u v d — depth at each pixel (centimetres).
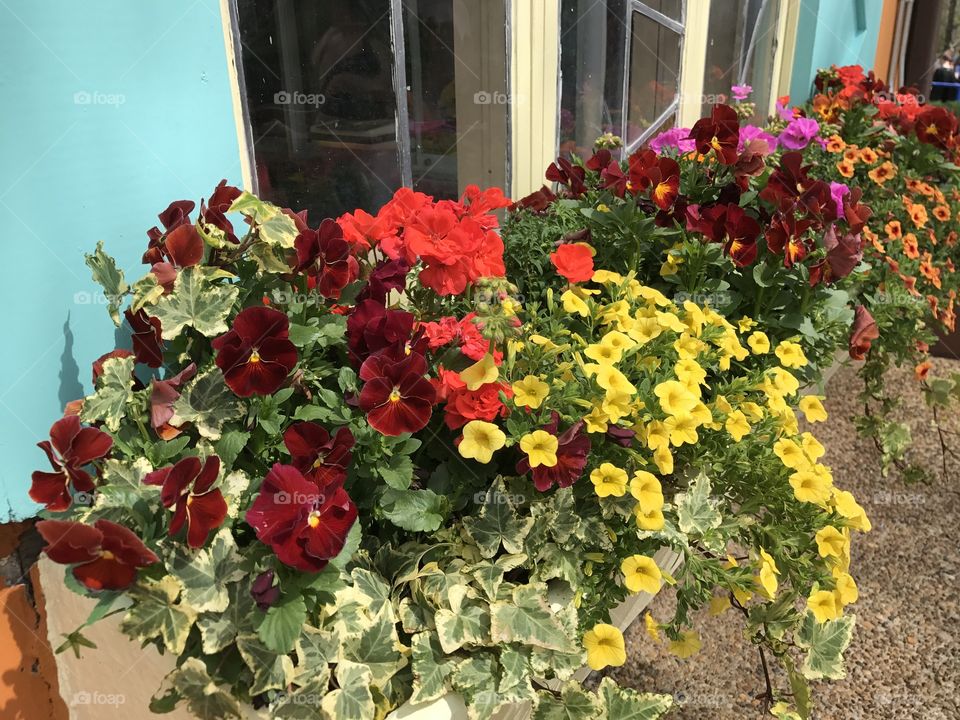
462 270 142
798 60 444
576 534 139
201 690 105
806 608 153
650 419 149
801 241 192
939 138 348
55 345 126
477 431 132
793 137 294
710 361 168
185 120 138
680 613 153
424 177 210
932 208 339
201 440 121
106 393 116
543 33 229
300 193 173
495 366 133
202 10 137
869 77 421
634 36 287
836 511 160
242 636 106
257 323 114
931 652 244
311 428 115
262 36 155
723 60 375
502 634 125
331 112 175
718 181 214
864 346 227
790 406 194
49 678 144
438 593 129
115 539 98
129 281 135
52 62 118
